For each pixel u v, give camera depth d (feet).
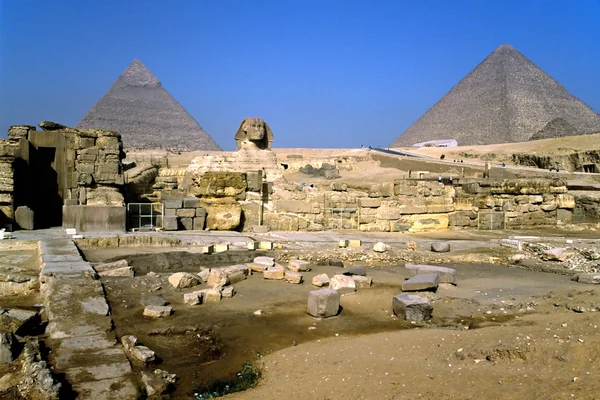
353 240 64.18
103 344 29.12
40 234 64.39
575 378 21.01
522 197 86.28
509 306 37.45
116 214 69.77
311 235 71.41
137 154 291.17
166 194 92.94
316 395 22.59
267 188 77.41
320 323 34.37
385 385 22.59
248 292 41.60
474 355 25.55
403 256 57.52
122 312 35.65
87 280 39.65
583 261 53.88
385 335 30.60
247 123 151.94
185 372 27.20
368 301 39.11
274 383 24.91
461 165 228.43
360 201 79.00
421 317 34.88
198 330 33.09
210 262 52.42
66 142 78.84
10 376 25.26
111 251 57.36
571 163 224.53
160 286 41.93
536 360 23.94
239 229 75.41
